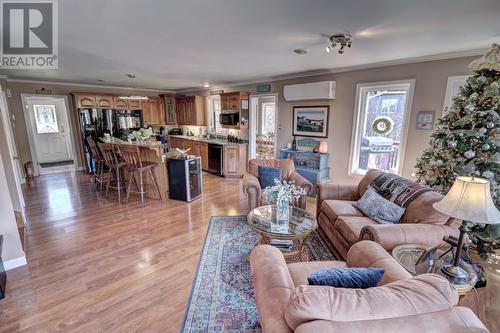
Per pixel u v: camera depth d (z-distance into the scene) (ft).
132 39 9.04
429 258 6.04
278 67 14.16
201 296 7.11
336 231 9.12
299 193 9.00
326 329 2.91
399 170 12.74
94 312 6.51
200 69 14.97
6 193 8.02
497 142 7.46
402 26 7.62
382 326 2.99
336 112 15.01
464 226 5.53
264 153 20.53
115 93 23.79
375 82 13.06
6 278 7.68
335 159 15.47
